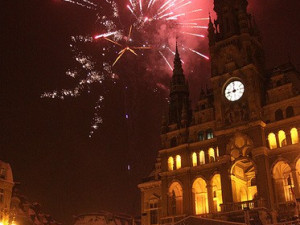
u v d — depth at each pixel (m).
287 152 67.56
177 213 79.31
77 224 94.31
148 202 87.12
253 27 83.94
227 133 73.94
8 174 82.44
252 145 70.25
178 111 87.81
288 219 61.50
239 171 76.25
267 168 67.94
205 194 78.31
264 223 61.91
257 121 70.31
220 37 83.00
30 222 87.25
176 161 81.31
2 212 75.75
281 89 72.69
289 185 69.38
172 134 84.19
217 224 54.16
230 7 83.94
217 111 76.81
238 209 68.06
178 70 94.12
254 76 75.19
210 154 77.75
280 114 71.38
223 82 77.81
